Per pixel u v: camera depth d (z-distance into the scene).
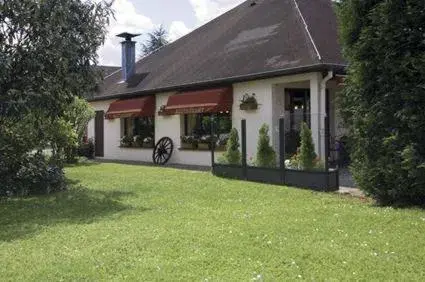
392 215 8.46
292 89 17.81
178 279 5.64
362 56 9.82
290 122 14.16
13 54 11.45
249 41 19.94
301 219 8.41
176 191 12.37
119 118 25.86
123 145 25.89
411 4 9.09
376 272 5.66
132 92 24.05
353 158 10.35
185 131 21.58
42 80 11.67
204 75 19.61
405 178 9.27
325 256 6.25
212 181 14.23
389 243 6.75
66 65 11.80
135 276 5.79
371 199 10.43
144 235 7.59
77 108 21.55
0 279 5.92
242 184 13.46
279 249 6.61
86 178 15.67
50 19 11.55
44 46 11.60
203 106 18.70
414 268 5.79
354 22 10.10
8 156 12.82
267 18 20.92
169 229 7.95
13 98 11.23
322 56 15.38
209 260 6.27
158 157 22.20
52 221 9.10
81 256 6.64
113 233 7.84
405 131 9.27
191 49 24.69
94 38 12.66
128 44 26.73
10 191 12.31
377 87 9.74
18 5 11.38
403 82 9.20
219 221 8.45
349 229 7.60
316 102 15.38
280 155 13.59
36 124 12.67
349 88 10.46
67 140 16.77
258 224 8.09
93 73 12.81
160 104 22.86
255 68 17.16
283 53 17.05
